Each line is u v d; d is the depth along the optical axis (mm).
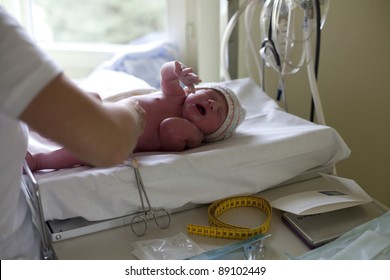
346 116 1564
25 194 837
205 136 1074
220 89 1083
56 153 898
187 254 784
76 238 829
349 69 1504
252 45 1415
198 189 906
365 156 1599
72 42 1913
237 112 1064
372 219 876
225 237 830
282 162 981
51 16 1881
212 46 1660
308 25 1125
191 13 1758
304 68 1523
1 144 678
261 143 976
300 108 1589
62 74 551
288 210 872
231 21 1379
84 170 863
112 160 610
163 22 1825
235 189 936
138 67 1634
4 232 759
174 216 904
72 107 546
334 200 904
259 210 927
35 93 523
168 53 1697
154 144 1027
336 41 1475
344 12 1438
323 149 1031
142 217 864
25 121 543
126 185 845
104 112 587
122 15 1848
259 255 783
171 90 1066
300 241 829
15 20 562
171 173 877
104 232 848
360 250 746
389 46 1449
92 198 826
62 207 809
